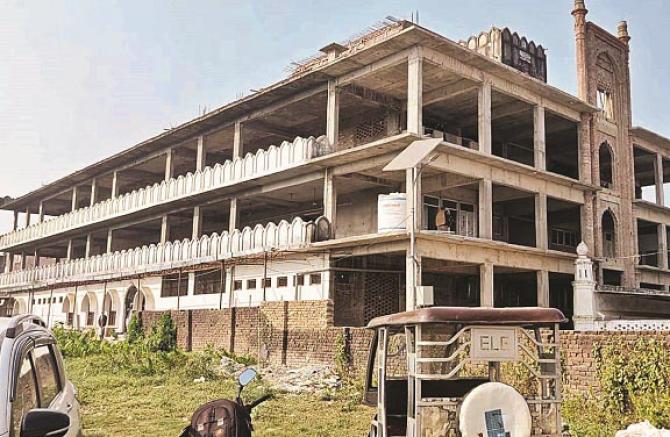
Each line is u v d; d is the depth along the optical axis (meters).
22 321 5.10
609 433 11.11
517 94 26.00
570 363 13.41
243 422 6.26
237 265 28.75
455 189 27.80
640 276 32.84
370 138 29.33
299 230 24.52
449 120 29.77
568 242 35.59
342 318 24.56
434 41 21.91
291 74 31.50
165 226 37.12
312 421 12.63
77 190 48.53
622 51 34.12
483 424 5.46
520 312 5.91
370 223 27.81
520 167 25.12
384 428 6.64
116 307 39.19
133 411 13.50
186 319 28.30
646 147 34.91
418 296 14.37
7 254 62.12
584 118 29.92
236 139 30.61
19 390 4.39
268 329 24.17
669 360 11.84
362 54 22.98
